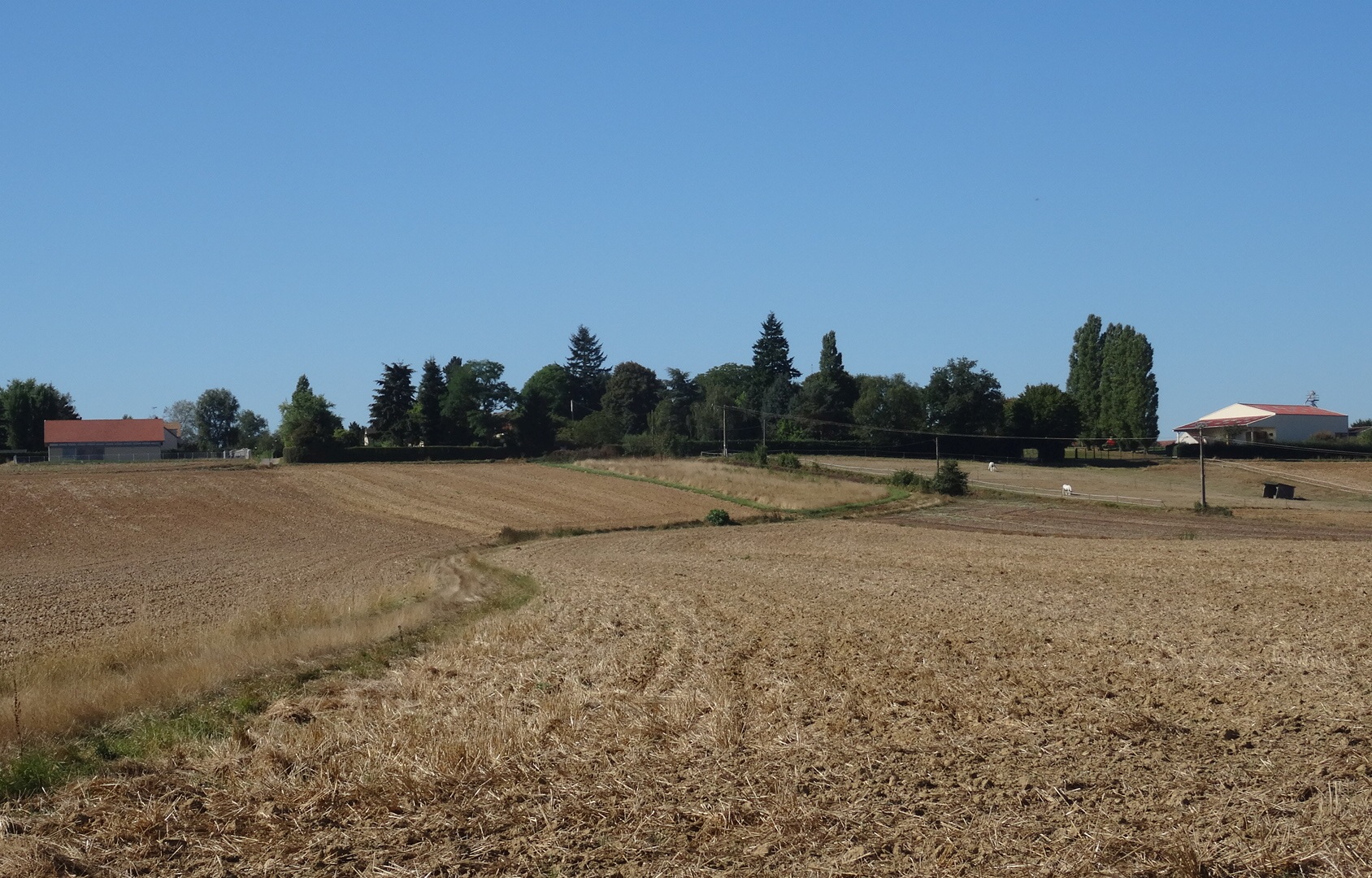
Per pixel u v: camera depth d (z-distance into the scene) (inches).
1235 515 2445.9
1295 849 304.8
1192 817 335.9
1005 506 2815.0
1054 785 372.5
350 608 1029.8
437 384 4950.8
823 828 335.6
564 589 1219.9
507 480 3228.3
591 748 442.3
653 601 1057.5
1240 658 617.0
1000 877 294.5
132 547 2021.4
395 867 319.0
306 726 504.1
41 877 323.3
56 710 526.6
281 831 357.4
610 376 6565.0
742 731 465.1
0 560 1802.4
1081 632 743.1
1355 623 755.4
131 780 422.0
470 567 1643.7
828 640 748.6
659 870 309.6
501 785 393.1
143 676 623.5
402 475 3265.3
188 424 7864.2
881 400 4766.2
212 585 1369.3
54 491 2716.5
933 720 477.4
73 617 1057.5
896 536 2071.9
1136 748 424.8
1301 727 451.8
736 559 1610.5
